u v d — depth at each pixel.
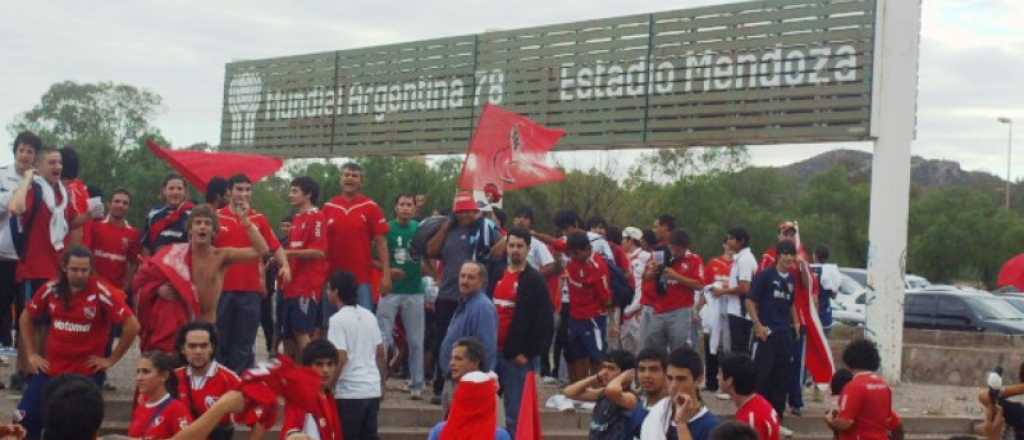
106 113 62.12
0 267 11.27
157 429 8.23
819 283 16.66
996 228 57.91
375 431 10.57
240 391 6.12
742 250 14.32
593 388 8.96
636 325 15.42
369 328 10.50
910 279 35.88
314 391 6.30
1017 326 24.97
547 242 14.10
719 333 14.85
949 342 23.98
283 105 26.25
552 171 14.01
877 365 10.06
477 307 10.77
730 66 18.45
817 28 17.44
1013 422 10.59
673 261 14.23
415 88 23.30
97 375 9.98
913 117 16.81
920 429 14.73
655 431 7.81
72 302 9.52
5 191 11.12
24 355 11.44
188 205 12.01
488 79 21.97
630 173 50.78
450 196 45.53
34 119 61.78
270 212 47.84
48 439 5.68
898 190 16.75
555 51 20.88
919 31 16.86
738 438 5.87
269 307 15.12
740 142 18.39
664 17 19.33
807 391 16.38
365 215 12.47
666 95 19.28
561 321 13.47
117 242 12.13
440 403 12.61
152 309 10.48
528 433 7.62
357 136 24.48
